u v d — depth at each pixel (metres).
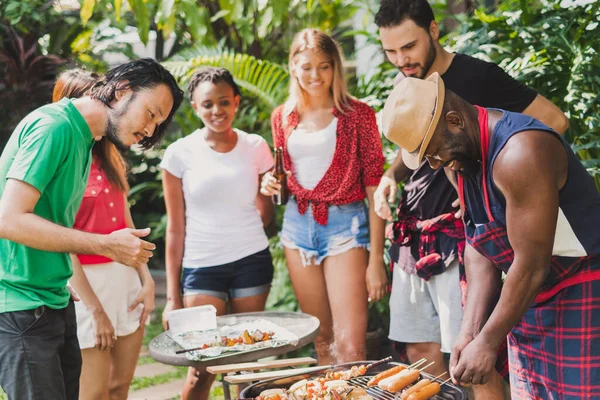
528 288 2.03
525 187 1.98
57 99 2.87
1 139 6.73
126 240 2.21
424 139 2.07
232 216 3.54
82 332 2.88
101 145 2.96
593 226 2.13
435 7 4.85
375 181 3.46
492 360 2.04
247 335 2.73
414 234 3.21
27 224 2.14
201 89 3.48
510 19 4.09
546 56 3.88
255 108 5.47
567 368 2.19
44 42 7.20
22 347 2.28
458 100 2.11
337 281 3.44
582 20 3.84
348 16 6.00
